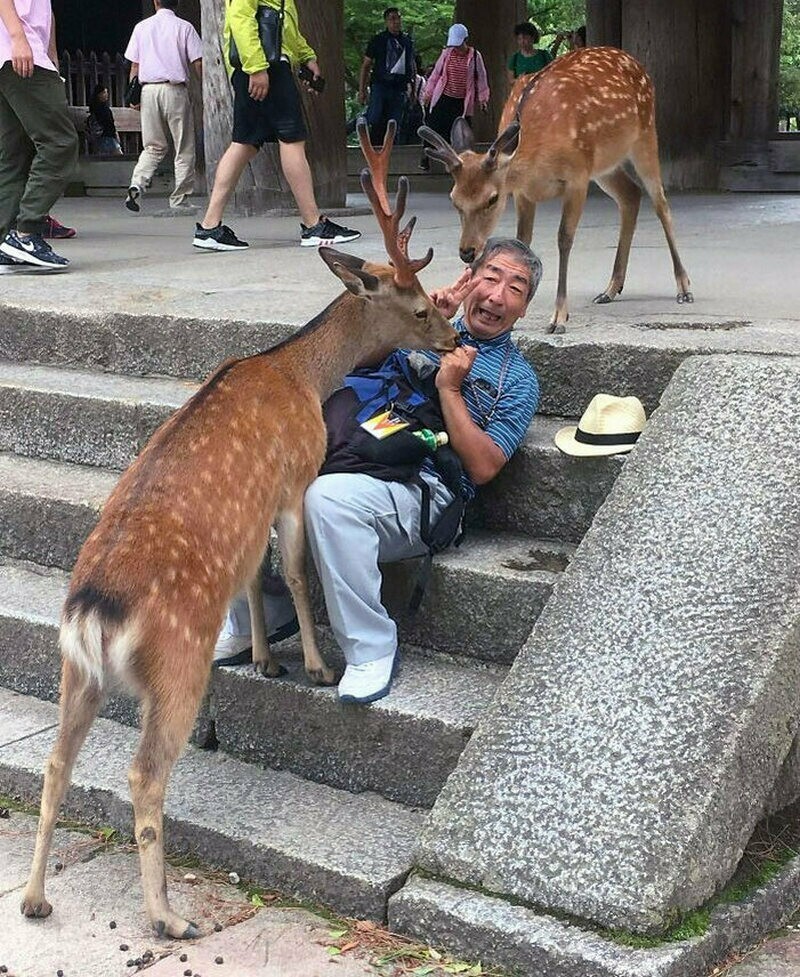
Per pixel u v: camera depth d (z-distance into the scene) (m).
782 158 12.38
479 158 5.29
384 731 3.71
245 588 3.58
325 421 3.94
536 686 3.45
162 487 3.38
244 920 3.34
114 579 3.16
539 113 5.41
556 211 10.72
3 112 7.01
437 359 4.25
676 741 3.19
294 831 3.54
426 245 8.12
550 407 4.61
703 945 2.96
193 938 3.25
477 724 3.54
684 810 3.07
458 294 4.21
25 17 6.85
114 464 5.15
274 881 3.46
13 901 3.43
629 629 3.47
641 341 4.50
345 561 3.76
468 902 3.13
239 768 3.96
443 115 15.56
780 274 6.44
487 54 17.38
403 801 3.71
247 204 10.81
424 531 3.91
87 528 4.74
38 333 5.82
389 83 16.53
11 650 4.52
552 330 4.78
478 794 3.29
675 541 3.63
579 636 3.52
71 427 5.23
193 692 3.25
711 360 4.12
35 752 4.06
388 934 3.23
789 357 4.12
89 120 18.20
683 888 2.99
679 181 12.74
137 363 5.56
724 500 3.69
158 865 3.23
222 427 3.56
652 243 8.04
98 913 3.37
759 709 3.23
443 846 3.24
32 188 7.00
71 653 3.14
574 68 5.57
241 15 8.00
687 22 12.38
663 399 4.08
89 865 3.62
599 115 5.44
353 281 3.91
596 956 2.91
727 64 12.50
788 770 3.46
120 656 3.14
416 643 4.09
